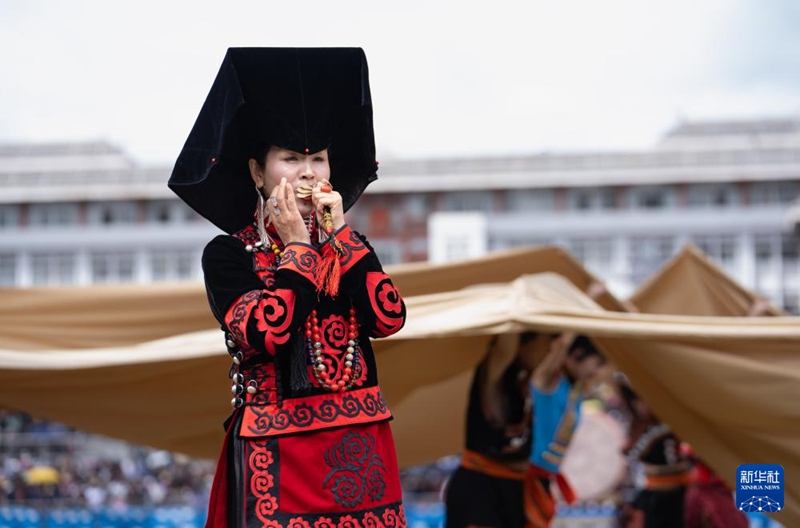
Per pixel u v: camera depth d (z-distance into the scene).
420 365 13.70
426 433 16.28
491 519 12.70
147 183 81.81
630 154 79.88
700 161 78.81
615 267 79.25
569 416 13.55
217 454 13.91
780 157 78.38
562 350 13.17
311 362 6.60
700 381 11.62
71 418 13.16
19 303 13.45
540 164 79.69
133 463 58.31
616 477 21.23
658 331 11.27
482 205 80.19
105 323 13.62
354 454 6.61
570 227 79.25
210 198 7.04
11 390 12.80
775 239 78.50
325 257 6.62
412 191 79.81
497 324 11.30
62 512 38.19
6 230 82.12
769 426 11.55
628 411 18.59
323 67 6.89
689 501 17.45
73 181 81.88
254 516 6.45
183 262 81.75
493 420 12.87
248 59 6.76
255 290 6.55
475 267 15.09
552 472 13.41
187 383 12.64
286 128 6.75
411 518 32.97
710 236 78.81
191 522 37.28
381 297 6.73
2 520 37.06
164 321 13.64
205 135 6.89
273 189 6.77
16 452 59.41
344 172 7.41
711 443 12.19
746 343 11.46
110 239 81.56
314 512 6.46
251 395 6.66
